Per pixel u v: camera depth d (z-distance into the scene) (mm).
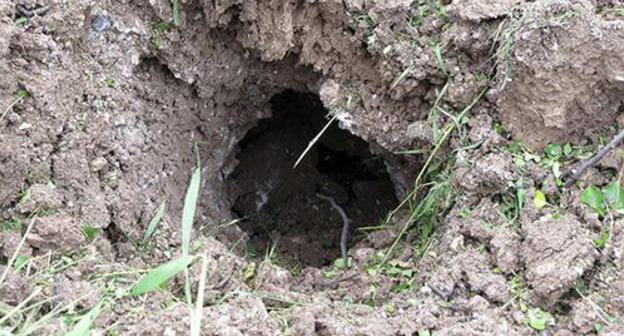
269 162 1181
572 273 689
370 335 670
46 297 667
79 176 769
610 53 750
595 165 767
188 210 677
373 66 917
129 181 829
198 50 927
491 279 723
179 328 644
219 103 993
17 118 744
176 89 941
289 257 1037
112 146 827
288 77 1004
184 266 643
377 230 977
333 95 935
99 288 689
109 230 780
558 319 693
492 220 775
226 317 659
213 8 896
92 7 845
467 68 845
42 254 707
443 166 875
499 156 797
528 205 759
